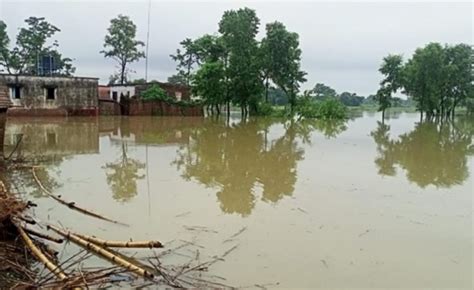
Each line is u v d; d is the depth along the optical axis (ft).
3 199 24.31
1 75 119.34
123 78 188.65
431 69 169.37
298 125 122.11
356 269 21.84
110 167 48.37
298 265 22.16
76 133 84.58
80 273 19.43
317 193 36.91
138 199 34.32
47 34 178.19
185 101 150.92
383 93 175.01
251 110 161.58
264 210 31.68
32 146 64.64
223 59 152.56
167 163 51.34
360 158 57.16
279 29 160.15
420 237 26.48
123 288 19.19
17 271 20.21
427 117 177.27
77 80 130.11
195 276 20.67
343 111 162.50
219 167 49.01
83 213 30.35
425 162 54.65
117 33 184.85
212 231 26.96
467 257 23.56
